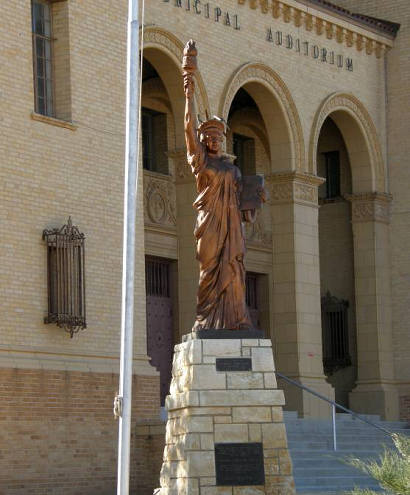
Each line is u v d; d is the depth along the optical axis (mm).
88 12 26719
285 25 33656
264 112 33500
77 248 25500
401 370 36406
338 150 38062
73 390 25109
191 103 18984
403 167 36906
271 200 33625
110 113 26906
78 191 25906
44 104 26125
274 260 33500
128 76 18391
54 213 25344
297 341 32938
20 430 23922
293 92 33656
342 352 37094
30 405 24203
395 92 37062
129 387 17391
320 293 36500
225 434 18359
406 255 36656
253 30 32500
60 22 26328
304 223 33656
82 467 25047
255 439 18422
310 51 34469
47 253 25078
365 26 36250
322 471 26453
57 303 24953
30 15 25344
